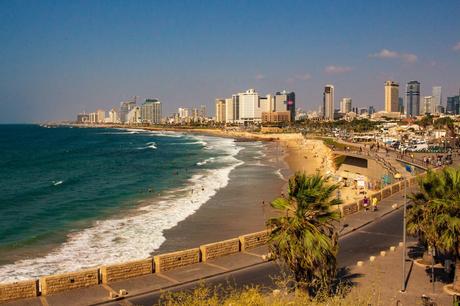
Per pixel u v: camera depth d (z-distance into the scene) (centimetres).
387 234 3484
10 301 2131
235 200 5588
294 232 2044
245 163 10544
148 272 2530
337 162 9400
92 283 2342
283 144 17588
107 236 3912
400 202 4684
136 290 2294
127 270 2458
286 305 1573
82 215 4862
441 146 11369
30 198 6081
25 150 16025
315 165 9800
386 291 2317
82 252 3441
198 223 4338
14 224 4456
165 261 2594
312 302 1727
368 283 2417
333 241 2112
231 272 2577
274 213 4769
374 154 8881
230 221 4412
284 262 2150
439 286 2383
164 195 6094
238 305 1429
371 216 4069
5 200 5916
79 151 15350
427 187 2411
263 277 2484
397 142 12131
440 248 2266
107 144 19362
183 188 6706
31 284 2184
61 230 4175
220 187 6712
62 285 2259
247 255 2873
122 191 6556
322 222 2103
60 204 5572
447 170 2377
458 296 2150
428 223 2275
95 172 9188
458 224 2169
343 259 2872
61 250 3503
